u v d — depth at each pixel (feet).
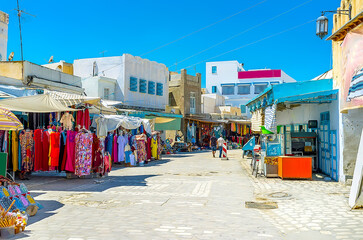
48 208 23.40
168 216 21.06
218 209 23.22
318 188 32.09
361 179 22.67
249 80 187.93
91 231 17.69
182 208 23.44
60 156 37.11
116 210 22.76
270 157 40.40
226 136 132.57
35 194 29.09
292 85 40.68
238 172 47.01
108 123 52.34
